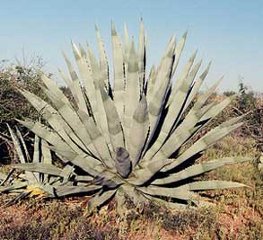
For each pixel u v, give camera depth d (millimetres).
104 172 7074
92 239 5762
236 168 9461
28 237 5680
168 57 7176
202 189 7242
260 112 14164
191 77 6980
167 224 6395
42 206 7031
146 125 6613
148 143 6938
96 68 7180
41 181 7613
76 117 7035
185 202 7344
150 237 6172
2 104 9406
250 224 6750
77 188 6969
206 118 7352
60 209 6785
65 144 7211
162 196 7230
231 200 7648
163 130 7074
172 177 7066
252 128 14094
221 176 8672
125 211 6605
